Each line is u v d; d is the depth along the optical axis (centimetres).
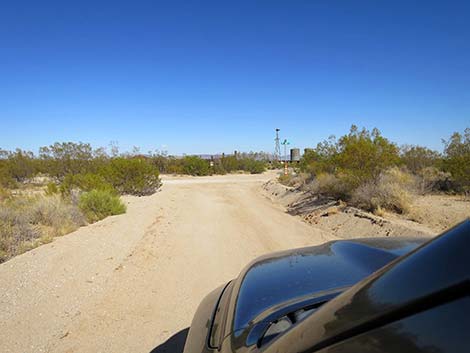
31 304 501
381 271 122
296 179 2481
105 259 734
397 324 92
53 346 400
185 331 436
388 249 275
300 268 257
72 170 2925
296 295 215
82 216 1183
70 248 790
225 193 2394
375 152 1360
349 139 1527
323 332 115
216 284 607
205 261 744
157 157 5253
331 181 1548
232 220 1280
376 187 1239
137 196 2102
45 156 3000
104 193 1398
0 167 2744
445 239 109
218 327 226
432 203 1220
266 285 238
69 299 528
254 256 784
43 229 1002
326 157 2073
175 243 904
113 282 609
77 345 403
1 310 478
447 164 1539
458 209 1082
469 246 95
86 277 621
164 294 560
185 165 4888
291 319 187
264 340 175
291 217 1373
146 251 818
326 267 252
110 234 962
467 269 88
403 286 101
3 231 860
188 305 517
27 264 664
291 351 125
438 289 90
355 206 1238
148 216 1314
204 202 1838
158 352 386
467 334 76
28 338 414
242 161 5638
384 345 90
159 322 462
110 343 407
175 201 1853
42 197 1291
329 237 984
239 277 281
